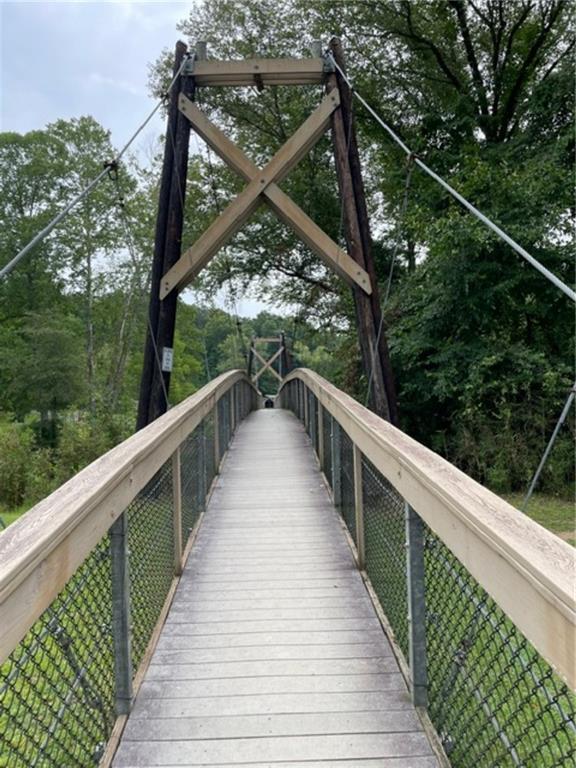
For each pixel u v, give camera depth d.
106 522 1.46
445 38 10.66
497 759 1.25
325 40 10.71
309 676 1.99
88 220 22.33
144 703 1.84
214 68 5.46
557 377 7.29
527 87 10.07
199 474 3.79
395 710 1.79
